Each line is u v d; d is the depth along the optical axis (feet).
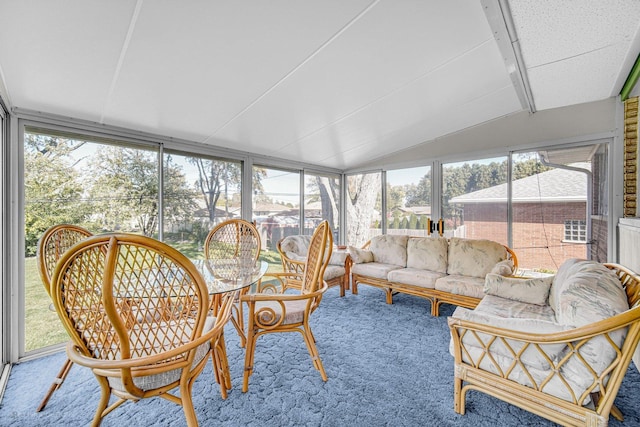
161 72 6.40
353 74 7.54
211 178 11.94
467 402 5.51
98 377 3.62
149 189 9.88
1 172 6.93
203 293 3.59
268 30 5.50
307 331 6.20
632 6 5.57
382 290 13.62
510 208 12.26
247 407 5.40
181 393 3.80
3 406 5.56
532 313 6.84
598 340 3.88
